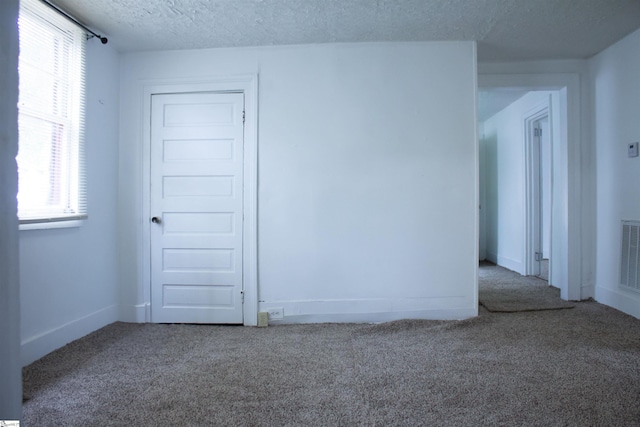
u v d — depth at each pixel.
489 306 2.99
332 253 2.78
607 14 2.38
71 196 2.34
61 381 1.79
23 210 2.00
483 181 5.79
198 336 2.47
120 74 2.83
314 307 2.77
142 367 1.95
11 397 0.68
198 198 2.80
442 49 2.76
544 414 1.46
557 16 2.40
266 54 2.78
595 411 1.48
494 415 1.46
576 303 3.08
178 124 2.82
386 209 2.78
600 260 3.09
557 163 3.68
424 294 2.77
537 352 2.08
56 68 2.21
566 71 3.16
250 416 1.48
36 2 2.02
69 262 2.32
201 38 2.63
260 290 2.77
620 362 1.93
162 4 2.19
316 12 2.31
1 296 0.66
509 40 2.75
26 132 2.03
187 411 1.52
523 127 4.41
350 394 1.64
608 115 2.95
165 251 2.81
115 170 2.79
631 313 2.73
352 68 2.77
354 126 2.78
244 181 2.78
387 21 2.44
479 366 1.91
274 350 2.19
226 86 2.79
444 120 2.76
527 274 4.40
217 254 2.79
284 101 2.78
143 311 2.79
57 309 2.22
